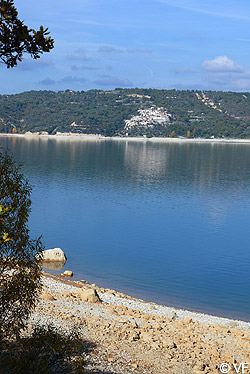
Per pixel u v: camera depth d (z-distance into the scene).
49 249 39.09
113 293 28.20
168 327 20.52
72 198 73.06
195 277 34.22
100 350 15.92
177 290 30.77
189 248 44.12
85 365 14.13
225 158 196.88
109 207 66.06
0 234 10.35
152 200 74.69
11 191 10.80
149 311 24.14
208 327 21.11
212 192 88.50
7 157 11.28
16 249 10.84
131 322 20.50
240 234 51.59
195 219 59.88
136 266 36.72
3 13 9.65
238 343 18.83
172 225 55.31
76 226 52.19
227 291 30.98
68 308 21.34
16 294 11.01
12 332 11.51
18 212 10.87
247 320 25.70
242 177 120.50
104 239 46.38
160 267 36.72
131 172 122.19
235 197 82.25
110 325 19.30
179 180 108.12
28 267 11.23
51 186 87.06
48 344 12.26
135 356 15.94
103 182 97.06
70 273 32.72
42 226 51.38
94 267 35.84
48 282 27.42
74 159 160.38
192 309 27.05
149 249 43.03
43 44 10.18
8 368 11.52
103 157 177.75
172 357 16.27
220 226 55.97
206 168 145.00
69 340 12.69
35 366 11.61
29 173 108.81
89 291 24.41
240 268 37.34
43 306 20.73
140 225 54.47
